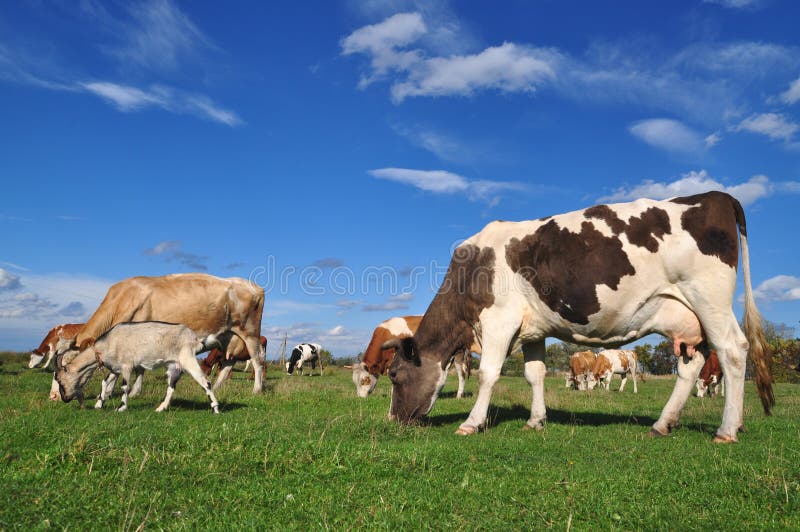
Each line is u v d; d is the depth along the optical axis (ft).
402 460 17.47
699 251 24.41
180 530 11.71
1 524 11.76
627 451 21.65
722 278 24.27
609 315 25.95
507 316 27.32
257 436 19.10
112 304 39.37
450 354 29.37
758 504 14.07
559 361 175.42
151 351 31.17
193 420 26.86
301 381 61.72
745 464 17.60
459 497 14.61
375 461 17.34
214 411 31.01
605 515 13.38
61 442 17.47
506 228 28.53
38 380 49.70
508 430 27.66
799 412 38.32
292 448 17.56
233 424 23.93
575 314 26.40
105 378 32.60
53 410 30.45
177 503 13.39
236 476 15.64
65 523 12.04
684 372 26.09
